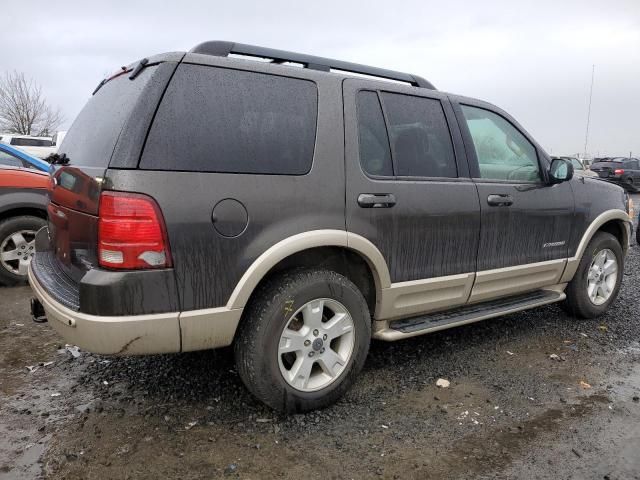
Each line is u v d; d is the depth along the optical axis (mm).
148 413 3029
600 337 4434
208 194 2580
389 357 3891
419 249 3369
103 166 2527
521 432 2908
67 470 2496
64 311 2574
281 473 2502
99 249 2449
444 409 3133
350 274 3268
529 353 4047
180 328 2562
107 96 3092
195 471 2506
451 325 3570
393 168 3303
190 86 2652
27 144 23094
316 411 3070
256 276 2707
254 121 2797
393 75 3617
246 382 2863
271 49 3100
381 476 2500
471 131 3838
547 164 4293
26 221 5492
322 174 2953
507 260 3914
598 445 2795
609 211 4660
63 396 3227
